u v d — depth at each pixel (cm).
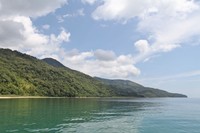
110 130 2812
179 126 3269
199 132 2831
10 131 2544
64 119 3662
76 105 7419
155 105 9075
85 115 4381
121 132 2714
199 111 6038
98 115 4462
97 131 2720
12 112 4425
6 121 3238
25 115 3984
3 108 5250
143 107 7519
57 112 4741
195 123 3588
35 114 4175
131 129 2942
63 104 7669
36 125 2967
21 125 2930
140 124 3400
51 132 2562
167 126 3253
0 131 2542
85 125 3134
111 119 3888
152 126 3231
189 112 5703
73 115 4309
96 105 7862
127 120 3822
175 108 7281
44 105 6719
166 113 5322
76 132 2623
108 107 7012
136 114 4906
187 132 2823
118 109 6275
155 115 4794
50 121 3375
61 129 2766
